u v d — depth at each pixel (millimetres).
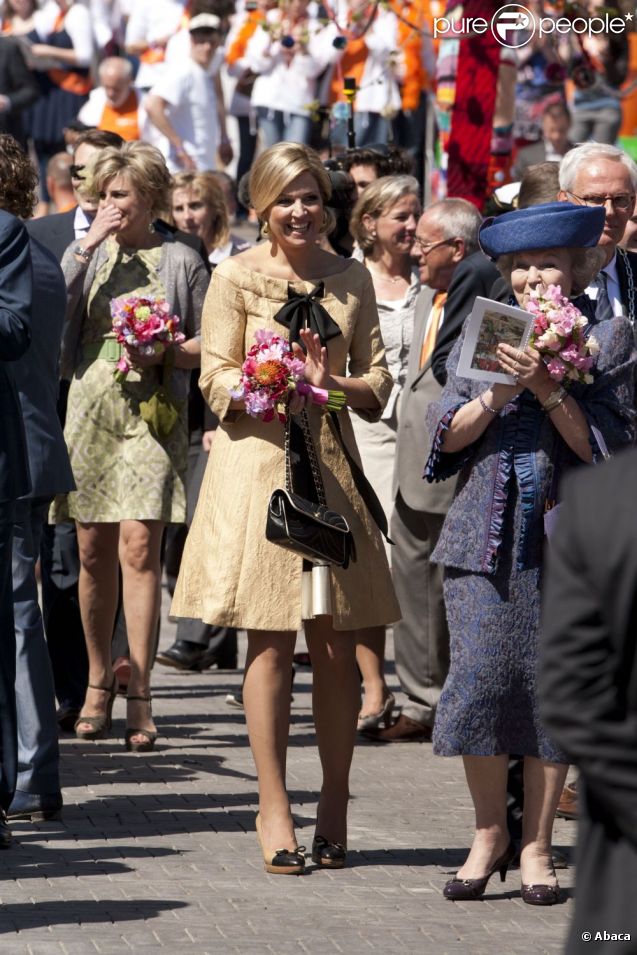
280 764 16766
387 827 18562
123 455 22359
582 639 7922
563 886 16250
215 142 43781
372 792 20219
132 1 47688
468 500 15703
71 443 22344
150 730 22156
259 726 16688
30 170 17984
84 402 22328
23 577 18328
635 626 7797
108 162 22375
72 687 23453
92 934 14469
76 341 22594
